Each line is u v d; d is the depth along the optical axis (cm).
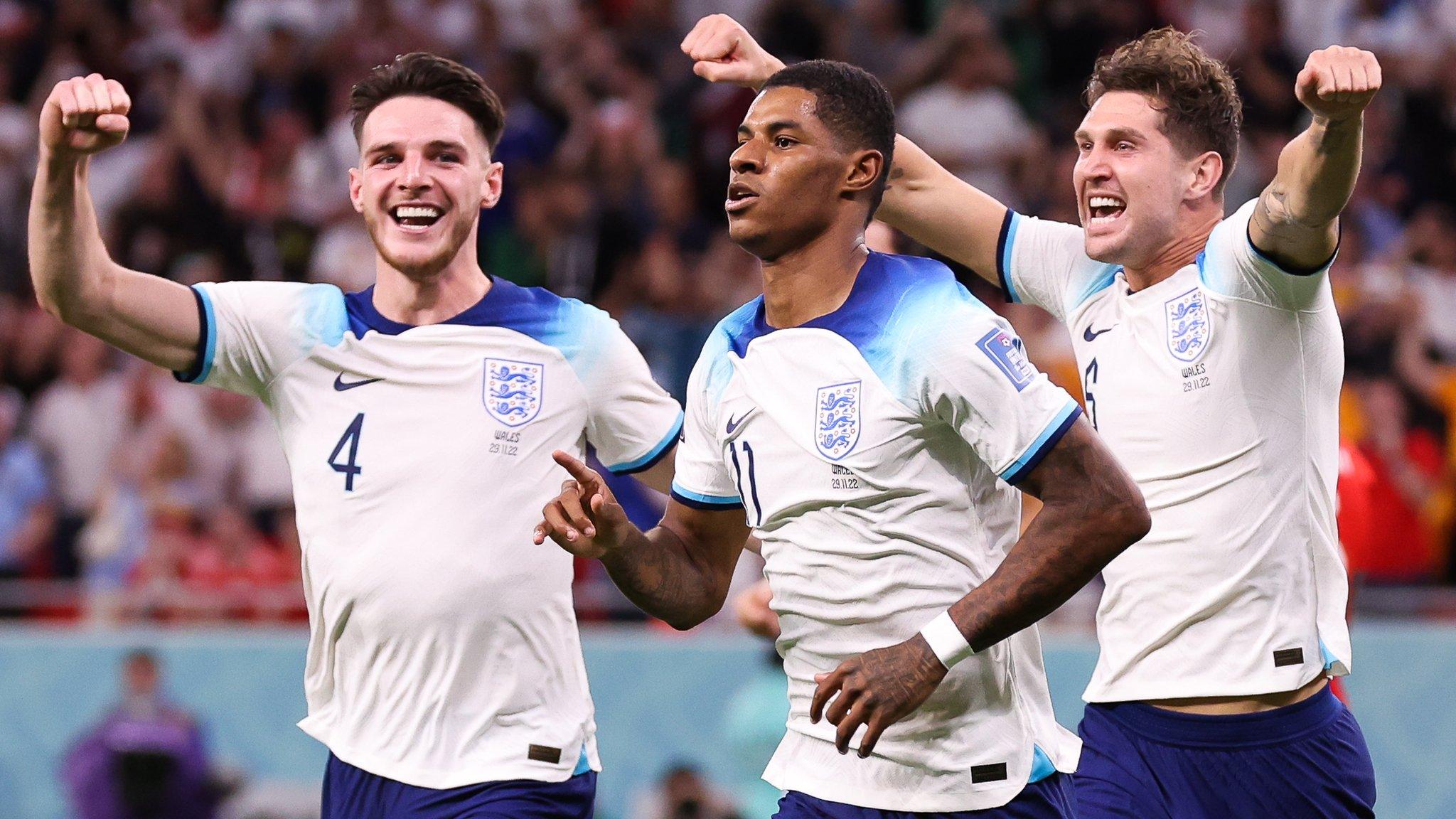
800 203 1397
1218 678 1584
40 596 3103
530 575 1575
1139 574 1614
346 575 1558
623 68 4650
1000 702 1423
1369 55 1370
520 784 1558
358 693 1577
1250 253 1533
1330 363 1606
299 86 4644
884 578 1389
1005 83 4503
